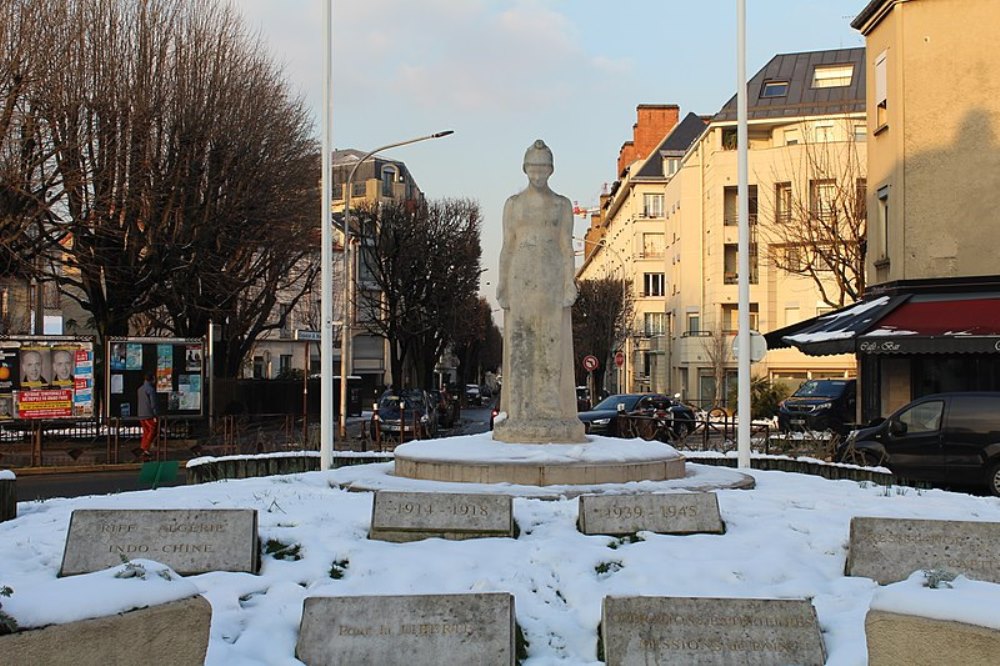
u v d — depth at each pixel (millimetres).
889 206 25062
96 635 4785
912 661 4828
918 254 24031
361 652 5969
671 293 61500
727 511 9273
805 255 37594
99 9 26125
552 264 12477
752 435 23000
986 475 16609
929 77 24047
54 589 5062
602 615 6227
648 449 11875
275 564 7742
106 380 26328
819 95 49062
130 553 7652
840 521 8898
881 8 25219
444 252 50062
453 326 52031
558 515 9016
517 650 6336
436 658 5914
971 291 23438
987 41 23609
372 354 70188
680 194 56875
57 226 26016
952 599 4855
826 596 7051
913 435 17297
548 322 12484
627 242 74000
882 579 7445
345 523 8734
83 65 25453
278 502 9648
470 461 10906
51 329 45188
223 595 6957
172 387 26844
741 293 14711
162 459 23609
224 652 6012
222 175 28656
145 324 42281
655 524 8578
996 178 23359
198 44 28266
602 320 61844
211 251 30031
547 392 12492
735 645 5828
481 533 8430
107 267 27641
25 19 24125
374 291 53250
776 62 51906
